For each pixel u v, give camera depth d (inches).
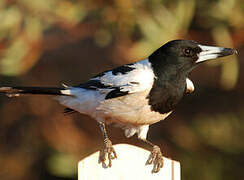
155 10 464.4
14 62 506.9
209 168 536.7
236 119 558.3
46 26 520.4
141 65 332.8
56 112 572.7
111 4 472.4
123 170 267.0
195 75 595.8
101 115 332.5
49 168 567.5
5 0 499.5
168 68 327.0
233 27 467.5
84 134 569.3
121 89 319.6
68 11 491.2
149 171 269.1
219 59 471.5
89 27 523.2
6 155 591.5
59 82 608.4
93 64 627.5
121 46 494.9
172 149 557.9
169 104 329.7
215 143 541.0
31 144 587.2
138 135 336.5
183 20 460.1
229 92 590.6
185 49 329.4
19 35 504.7
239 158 536.7
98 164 264.5
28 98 579.5
